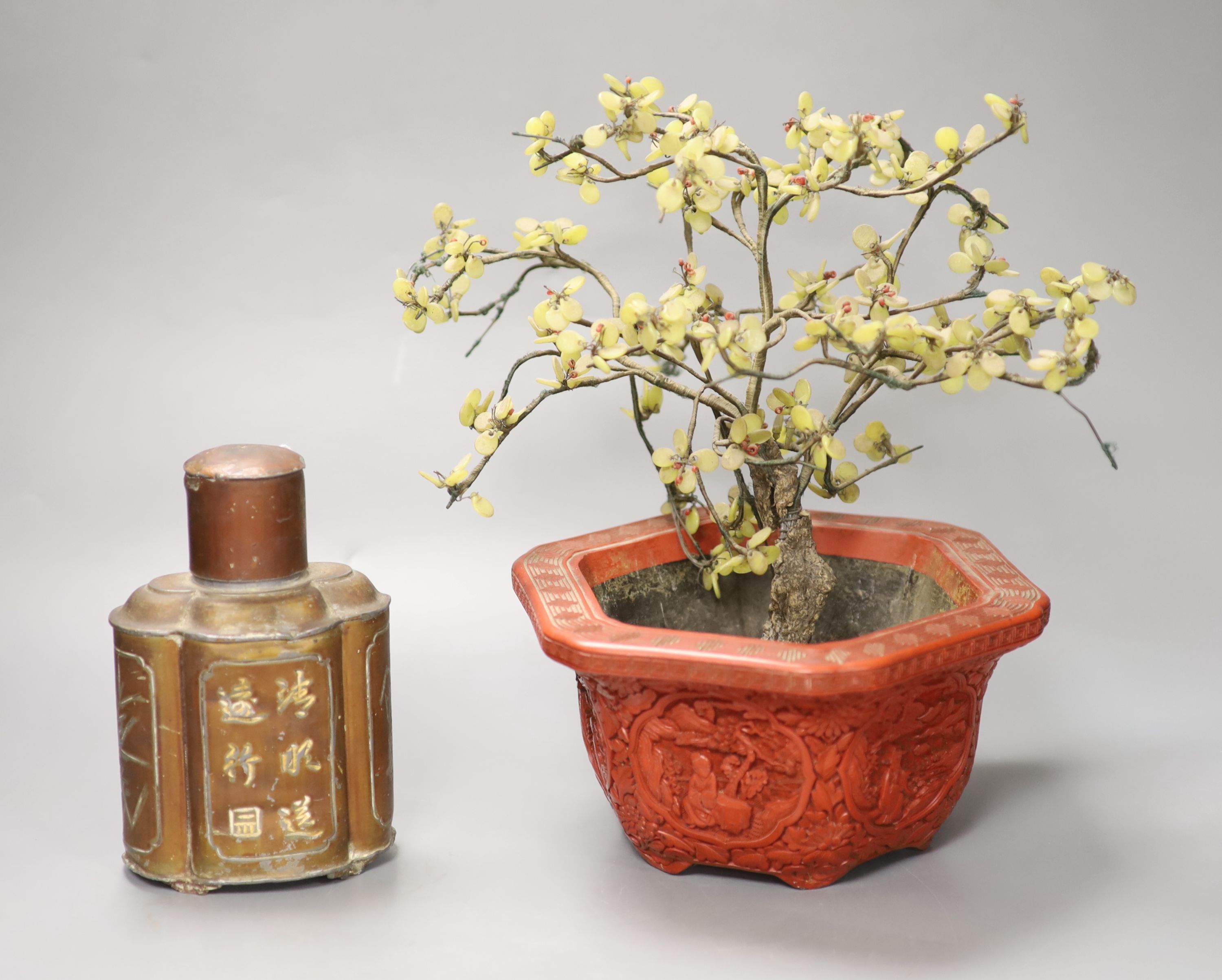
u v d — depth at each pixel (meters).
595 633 1.58
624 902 1.71
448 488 1.77
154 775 1.67
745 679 1.49
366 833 1.75
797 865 1.69
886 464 1.95
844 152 1.60
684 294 1.60
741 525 2.01
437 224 1.79
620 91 1.59
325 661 1.65
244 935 1.64
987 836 1.88
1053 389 1.50
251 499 1.62
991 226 1.75
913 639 1.53
